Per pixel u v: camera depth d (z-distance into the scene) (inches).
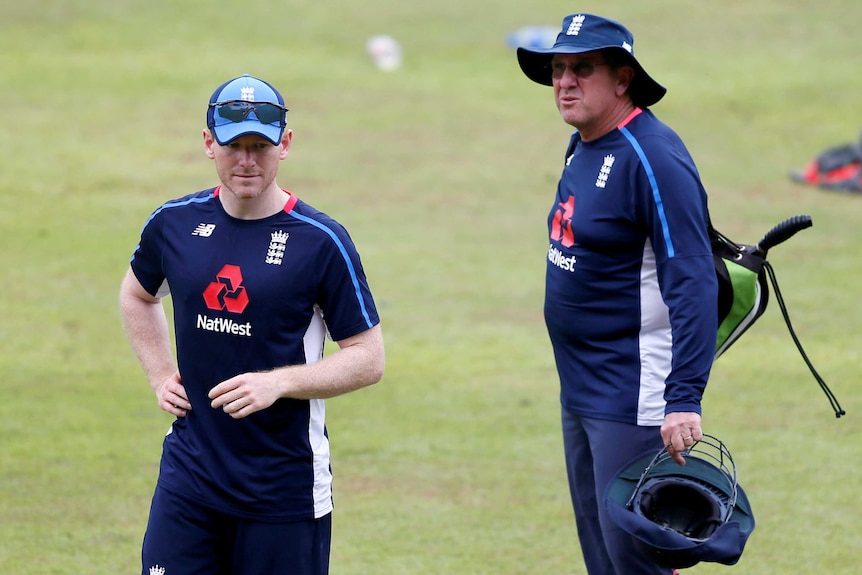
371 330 586.6
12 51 2733.8
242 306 569.0
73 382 1198.9
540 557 838.5
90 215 1796.3
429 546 852.0
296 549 581.9
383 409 1145.4
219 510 575.8
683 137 2364.7
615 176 658.2
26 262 1584.6
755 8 3368.6
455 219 1855.3
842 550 847.7
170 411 590.9
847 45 3061.0
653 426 668.1
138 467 990.4
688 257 635.5
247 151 556.7
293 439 575.8
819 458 1022.4
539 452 1043.3
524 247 1726.1
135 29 2942.9
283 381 558.6
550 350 1328.7
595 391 680.4
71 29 2913.4
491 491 957.8
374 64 2810.0
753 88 2704.2
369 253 1669.5
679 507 625.0
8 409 1116.5
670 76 2765.7
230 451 573.9
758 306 678.5
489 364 1278.3
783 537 871.7
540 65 737.6
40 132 2217.0
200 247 577.3
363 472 991.0
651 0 3405.5
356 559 826.8
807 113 2546.8
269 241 572.4
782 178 2128.4
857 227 1846.7
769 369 1262.3
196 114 2379.4
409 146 2258.9
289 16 3132.4
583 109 666.2
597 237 663.1
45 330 1346.0
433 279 1569.9
